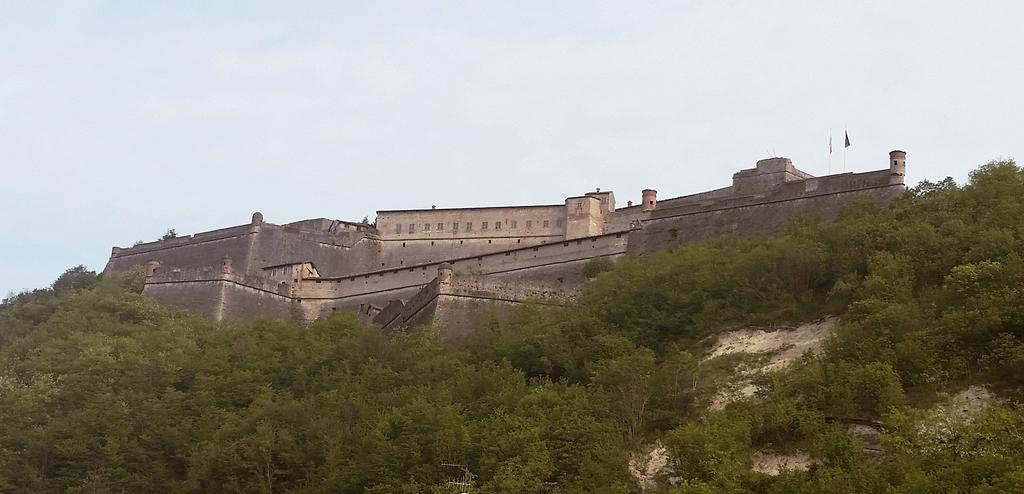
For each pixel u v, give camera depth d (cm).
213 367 13138
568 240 15825
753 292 11744
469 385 11275
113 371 13262
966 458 8312
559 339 11844
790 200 14088
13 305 17488
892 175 13512
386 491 9669
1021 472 7688
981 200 12044
